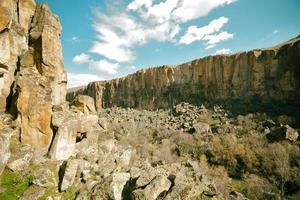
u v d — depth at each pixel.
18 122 18.64
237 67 77.19
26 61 21.28
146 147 50.66
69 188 17.00
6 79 20.64
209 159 47.22
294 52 64.12
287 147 42.41
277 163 39.03
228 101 75.81
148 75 105.94
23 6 23.94
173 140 57.44
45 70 21.31
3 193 14.95
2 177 15.83
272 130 50.28
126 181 18.55
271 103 65.62
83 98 24.52
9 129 17.92
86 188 17.41
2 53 19.02
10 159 16.72
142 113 92.44
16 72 21.61
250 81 73.25
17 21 23.25
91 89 125.56
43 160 18.08
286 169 37.09
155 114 87.75
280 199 32.69
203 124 61.69
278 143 43.88
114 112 97.81
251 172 41.38
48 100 19.80
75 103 24.42
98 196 16.89
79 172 18.44
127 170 21.27
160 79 101.25
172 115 81.88
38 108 19.12
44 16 22.06
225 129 57.16
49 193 16.05
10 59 21.23
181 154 50.78
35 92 19.23
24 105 18.73
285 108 61.38
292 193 34.75
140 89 107.50
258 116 61.09
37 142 18.91
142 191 16.52
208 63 86.31
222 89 80.44
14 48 21.80
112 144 24.34
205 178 21.45
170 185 17.94
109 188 17.20
